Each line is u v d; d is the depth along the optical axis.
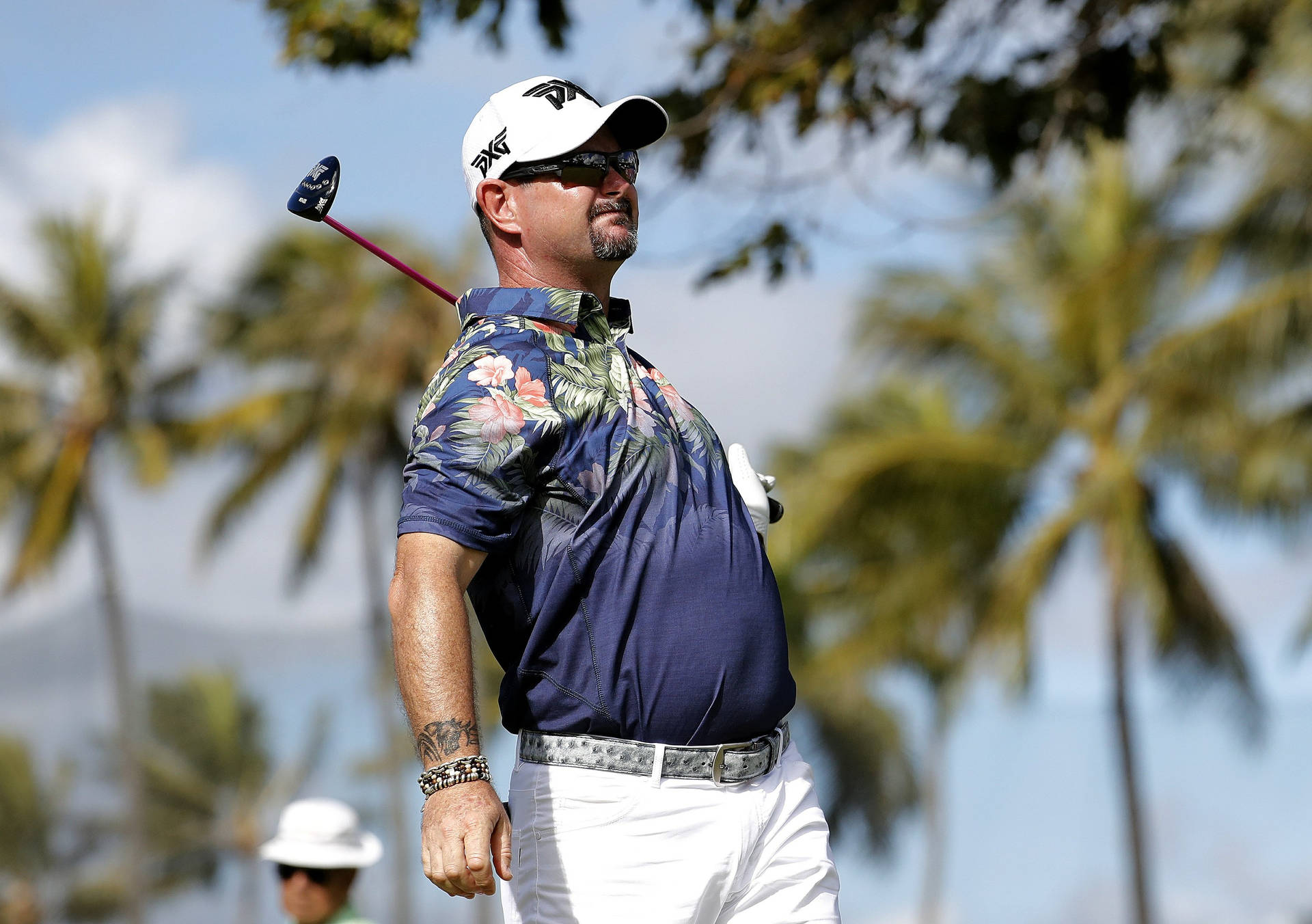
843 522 70.81
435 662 7.75
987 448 70.19
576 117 9.16
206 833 163.50
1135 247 66.44
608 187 9.28
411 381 104.00
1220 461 68.50
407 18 19.89
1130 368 68.69
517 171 9.19
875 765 123.19
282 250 102.62
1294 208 57.59
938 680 96.38
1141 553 67.25
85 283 110.19
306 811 18.27
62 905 164.75
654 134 9.47
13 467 110.88
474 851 7.36
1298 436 66.62
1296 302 62.12
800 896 8.80
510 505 8.19
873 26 22.39
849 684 77.12
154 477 109.75
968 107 22.83
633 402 8.73
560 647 8.41
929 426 73.50
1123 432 70.19
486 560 8.47
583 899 8.43
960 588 70.62
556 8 20.25
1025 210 70.44
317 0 19.80
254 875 165.25
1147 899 70.38
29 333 110.12
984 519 70.44
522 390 8.39
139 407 113.06
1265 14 28.28
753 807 8.66
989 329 73.00
